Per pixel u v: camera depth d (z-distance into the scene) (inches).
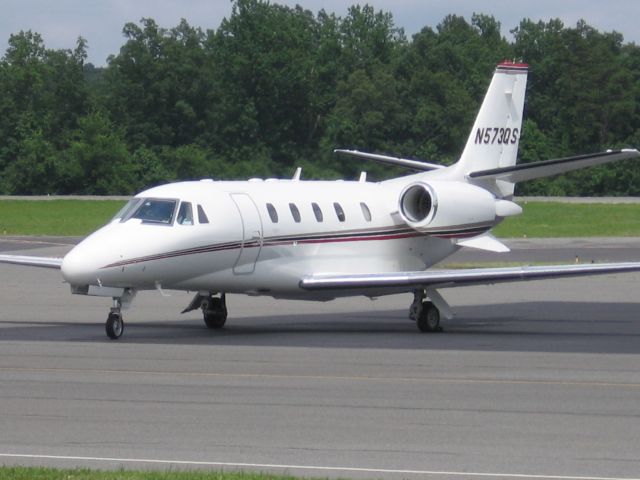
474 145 2913.4
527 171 2738.7
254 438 1268.5
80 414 1401.3
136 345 2128.4
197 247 2288.4
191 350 2052.2
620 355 2006.6
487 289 3582.7
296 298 2581.2
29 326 2482.8
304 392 1572.3
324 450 1210.6
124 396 1531.7
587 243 5723.4
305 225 2516.0
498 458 1173.1
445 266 4274.1
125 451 1204.5
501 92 2947.8
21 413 1406.3
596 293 3437.5
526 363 1889.8
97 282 2169.0
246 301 3186.5
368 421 1365.7
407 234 2755.9
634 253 4931.1
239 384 1641.2
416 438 1269.7
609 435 1286.9
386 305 3095.5
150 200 2319.1
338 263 2593.5
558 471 1117.7
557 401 1504.7
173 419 1373.0
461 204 2719.0
